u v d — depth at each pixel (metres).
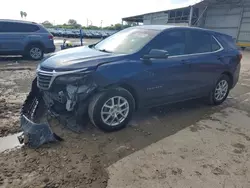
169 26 4.44
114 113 3.56
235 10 25.22
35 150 3.03
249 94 6.52
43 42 10.68
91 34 36.09
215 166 2.94
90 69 3.26
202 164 2.96
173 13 30.69
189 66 4.34
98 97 3.34
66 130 3.58
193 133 3.82
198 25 28.67
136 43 3.97
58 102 3.58
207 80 4.83
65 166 2.75
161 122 4.19
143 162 2.92
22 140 3.23
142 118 4.31
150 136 3.62
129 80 3.53
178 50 4.29
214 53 4.91
